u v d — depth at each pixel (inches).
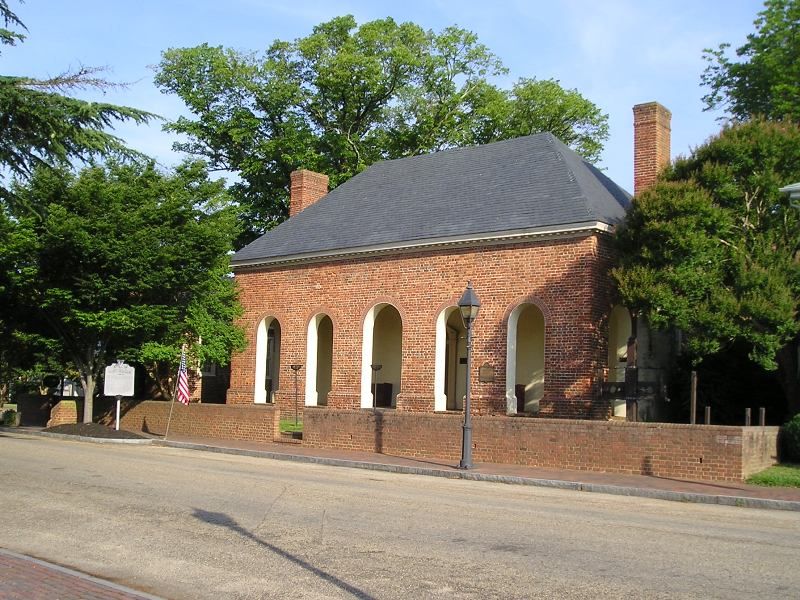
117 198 1093.1
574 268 937.5
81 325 1114.7
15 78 482.6
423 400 1051.3
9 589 289.9
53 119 495.2
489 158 1167.0
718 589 315.0
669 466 697.6
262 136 1745.8
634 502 581.0
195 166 1241.4
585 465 741.9
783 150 828.0
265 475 688.4
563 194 991.6
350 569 342.6
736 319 788.6
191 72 1728.6
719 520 500.1
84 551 377.4
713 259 816.3
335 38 1744.6
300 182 1411.2
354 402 1128.8
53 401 1406.3
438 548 386.3
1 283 1122.7
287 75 1734.7
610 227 940.0
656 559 368.5
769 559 373.4
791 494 597.0
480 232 1008.2
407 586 315.3
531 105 1765.5
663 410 1026.7
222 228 1192.2
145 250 1075.9
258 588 313.3
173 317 1136.2
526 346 1133.1
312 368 1198.9
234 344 1248.2
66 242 1042.7
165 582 323.6
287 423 1165.1
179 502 518.9
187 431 1137.4
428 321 1059.9
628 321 1037.2
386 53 1690.5
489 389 991.6
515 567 348.2
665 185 829.2
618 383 900.0
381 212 1189.7
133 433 1092.5
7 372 1576.0
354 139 1770.4
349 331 1147.3
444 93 1786.4
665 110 1117.1
